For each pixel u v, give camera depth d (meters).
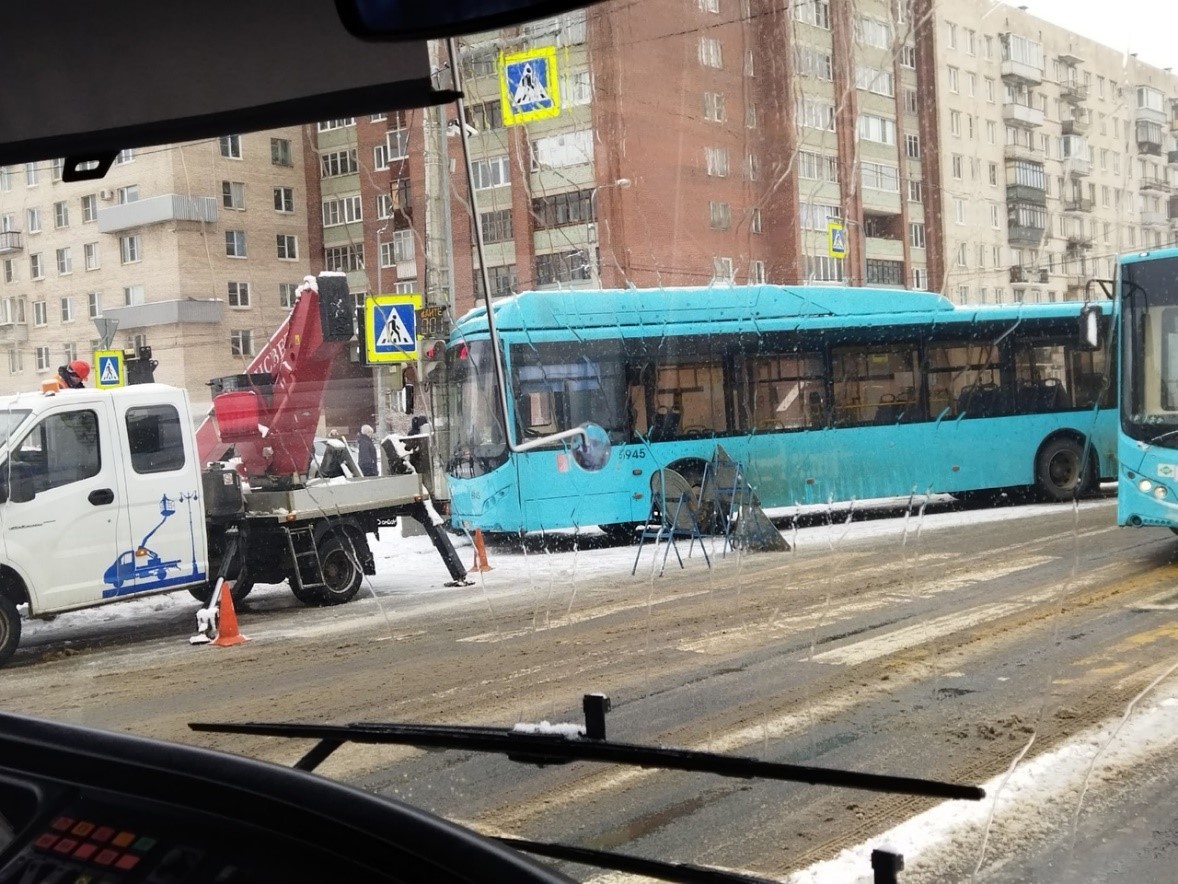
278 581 10.04
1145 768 3.64
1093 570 7.96
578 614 8.23
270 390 10.87
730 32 15.62
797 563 10.17
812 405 13.66
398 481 10.72
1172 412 7.83
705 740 4.21
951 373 13.98
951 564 8.99
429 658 6.83
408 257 14.87
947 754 3.91
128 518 8.71
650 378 13.28
